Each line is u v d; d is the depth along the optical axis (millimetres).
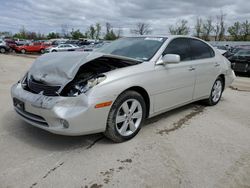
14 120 3828
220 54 5273
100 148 2990
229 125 3955
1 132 3363
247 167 2686
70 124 2631
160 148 3047
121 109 3059
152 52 3617
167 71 3574
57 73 2959
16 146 2977
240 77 10766
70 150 2920
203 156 2891
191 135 3490
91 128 2773
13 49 28703
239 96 6262
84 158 2750
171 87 3688
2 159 2672
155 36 4098
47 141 3133
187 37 4289
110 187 2266
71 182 2314
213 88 5004
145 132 3533
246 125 3984
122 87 2916
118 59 3320
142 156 2836
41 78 2990
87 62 2977
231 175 2523
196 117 4312
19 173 2426
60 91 2729
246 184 2387
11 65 13055
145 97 3379
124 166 2613
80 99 2666
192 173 2533
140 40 4086
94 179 2371
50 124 2730
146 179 2402
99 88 2740
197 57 4391
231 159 2850
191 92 4234
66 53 3502
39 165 2578
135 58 3578
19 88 3221
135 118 3293
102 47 4383
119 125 3127
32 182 2295
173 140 3297
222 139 3393
